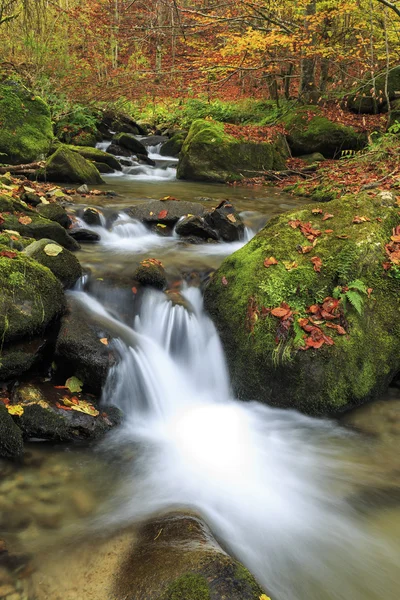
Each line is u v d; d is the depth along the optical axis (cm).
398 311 431
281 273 431
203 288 495
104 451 336
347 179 943
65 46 1617
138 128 1802
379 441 371
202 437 373
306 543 282
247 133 1280
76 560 244
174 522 266
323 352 390
